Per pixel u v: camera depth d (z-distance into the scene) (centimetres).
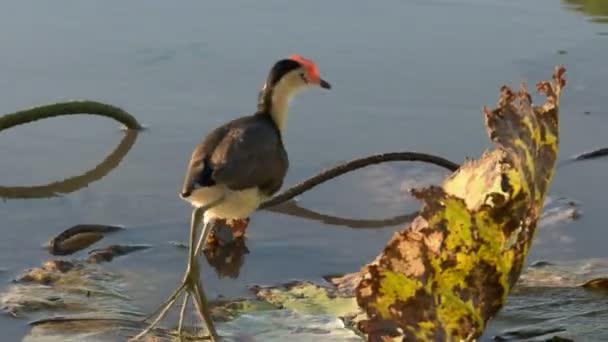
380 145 1351
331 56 1598
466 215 822
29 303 1005
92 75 1509
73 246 1134
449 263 823
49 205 1215
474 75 1544
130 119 1373
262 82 1499
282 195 1225
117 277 1074
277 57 1582
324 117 1430
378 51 1622
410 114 1434
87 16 1714
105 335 956
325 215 1222
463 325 833
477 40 1670
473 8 1808
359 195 1265
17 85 1466
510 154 841
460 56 1609
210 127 1380
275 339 952
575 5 1828
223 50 1605
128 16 1723
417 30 1705
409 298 823
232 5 1786
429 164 1330
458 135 1373
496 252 832
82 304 1014
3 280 1056
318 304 1023
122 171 1293
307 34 1675
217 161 972
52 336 950
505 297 853
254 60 1572
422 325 824
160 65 1550
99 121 1416
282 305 1023
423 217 816
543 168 866
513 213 837
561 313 995
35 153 1329
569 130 1402
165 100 1450
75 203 1222
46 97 1430
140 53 1587
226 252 1140
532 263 1103
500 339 951
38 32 1644
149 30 1669
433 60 1595
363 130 1394
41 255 1112
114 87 1477
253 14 1750
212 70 1538
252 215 1222
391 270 821
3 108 1391
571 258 1113
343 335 954
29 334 954
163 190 1252
